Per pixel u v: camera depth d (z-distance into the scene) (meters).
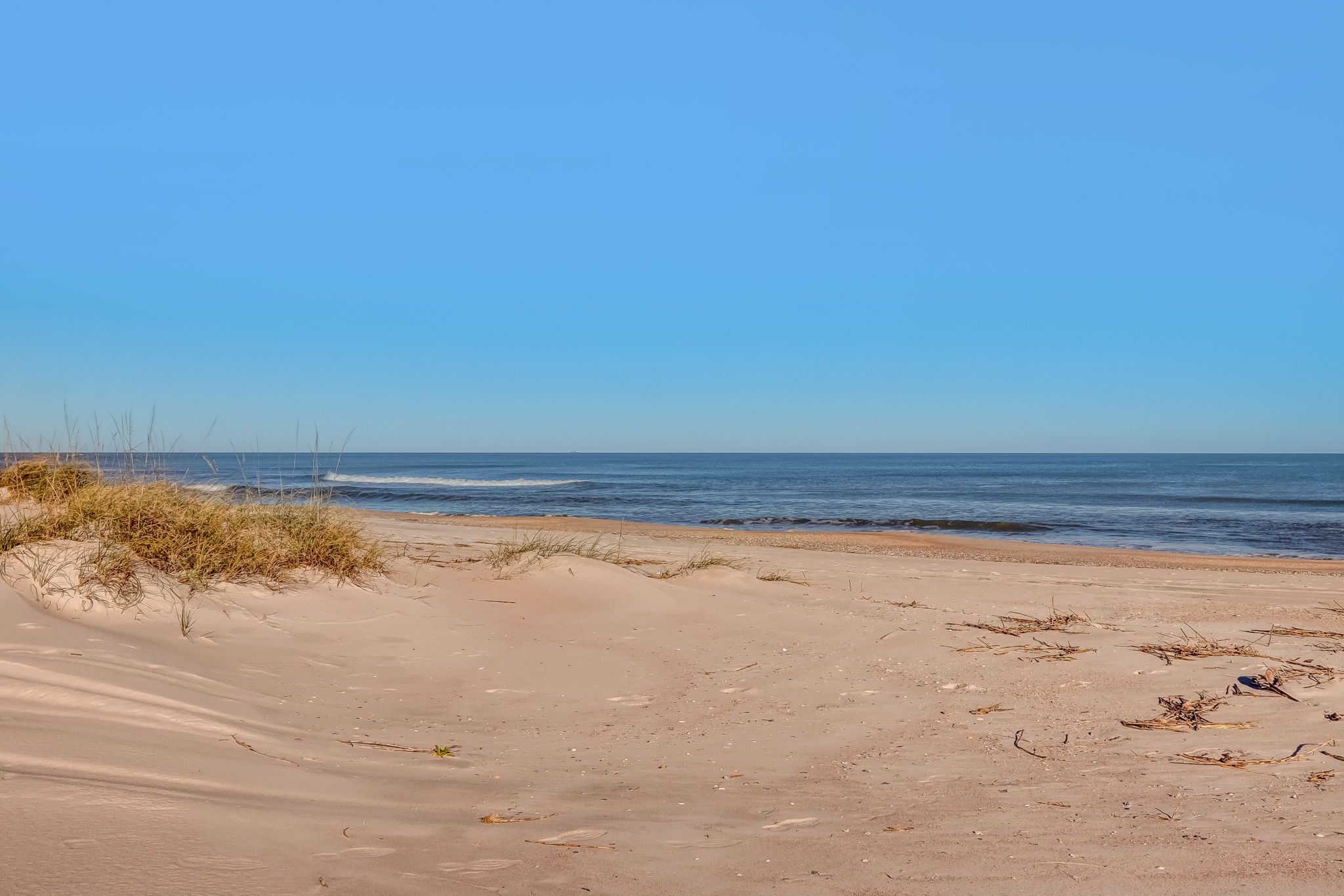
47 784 2.97
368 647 7.14
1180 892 2.93
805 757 4.80
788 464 152.75
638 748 4.94
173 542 7.71
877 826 3.65
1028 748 4.97
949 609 9.91
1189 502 44.94
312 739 4.61
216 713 4.68
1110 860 3.24
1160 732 5.25
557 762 4.60
